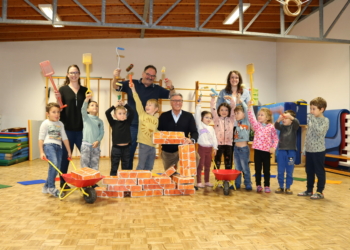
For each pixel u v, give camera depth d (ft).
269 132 11.38
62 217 7.79
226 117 12.57
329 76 20.70
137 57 26.61
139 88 12.19
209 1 19.67
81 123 11.22
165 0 19.63
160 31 25.70
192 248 5.86
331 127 18.25
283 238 6.46
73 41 26.14
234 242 6.20
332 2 19.97
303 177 15.55
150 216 7.98
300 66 24.11
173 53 26.91
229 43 27.45
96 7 20.54
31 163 20.61
